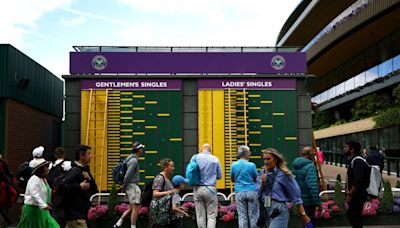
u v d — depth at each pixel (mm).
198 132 13969
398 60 31203
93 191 7914
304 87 14367
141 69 14141
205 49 14500
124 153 13773
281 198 6461
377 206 11586
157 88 14094
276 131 14125
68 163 7852
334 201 11641
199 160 9188
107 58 14125
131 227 10203
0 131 13055
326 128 44062
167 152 13867
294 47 14750
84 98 13906
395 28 33000
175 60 14242
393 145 28250
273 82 14305
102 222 11297
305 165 8000
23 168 10125
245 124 13938
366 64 39344
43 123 17172
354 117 35781
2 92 13070
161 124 13977
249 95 14219
